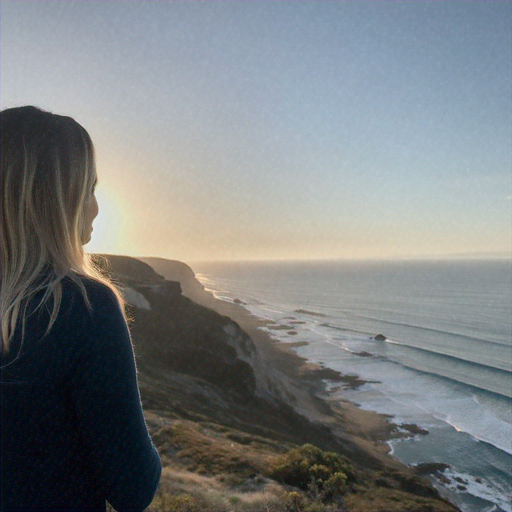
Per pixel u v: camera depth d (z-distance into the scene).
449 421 53.03
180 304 52.81
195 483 15.23
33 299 1.11
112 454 1.10
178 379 39.19
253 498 14.59
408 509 20.45
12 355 1.08
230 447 21.33
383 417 54.53
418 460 42.91
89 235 1.42
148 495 1.18
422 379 70.62
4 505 1.10
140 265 71.62
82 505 1.15
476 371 75.31
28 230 1.19
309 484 17.94
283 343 100.06
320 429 44.34
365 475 30.09
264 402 45.28
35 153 1.22
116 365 1.12
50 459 1.10
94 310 1.14
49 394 1.08
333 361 82.69
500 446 46.06
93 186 1.39
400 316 148.12
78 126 1.37
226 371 45.84
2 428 1.09
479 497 36.44
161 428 22.36
